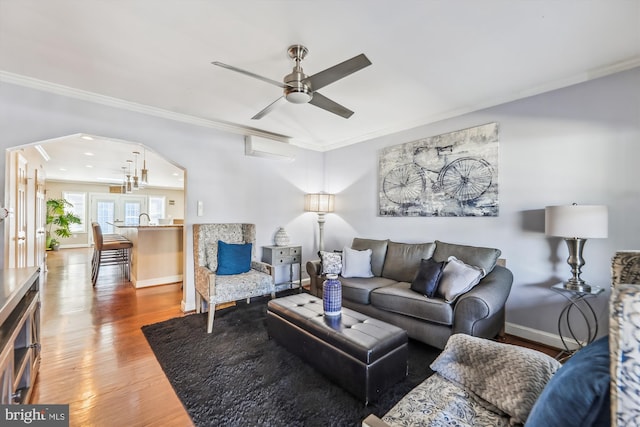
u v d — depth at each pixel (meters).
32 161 4.38
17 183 3.30
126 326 2.88
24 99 2.48
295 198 4.54
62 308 3.41
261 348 2.43
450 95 2.79
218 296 2.82
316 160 4.79
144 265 4.44
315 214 4.83
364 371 1.69
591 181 2.34
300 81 1.93
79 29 1.79
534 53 2.07
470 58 2.13
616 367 0.59
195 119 3.45
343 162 4.53
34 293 1.99
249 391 1.84
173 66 2.25
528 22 1.73
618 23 1.73
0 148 2.39
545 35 1.85
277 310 2.46
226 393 1.82
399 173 3.73
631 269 0.92
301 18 1.69
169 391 1.84
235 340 2.57
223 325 2.92
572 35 1.85
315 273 3.48
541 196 2.59
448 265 2.61
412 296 2.52
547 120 2.56
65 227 9.08
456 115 3.17
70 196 9.69
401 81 2.50
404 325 2.57
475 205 3.00
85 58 2.13
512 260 2.75
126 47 2.00
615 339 0.60
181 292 4.14
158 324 2.93
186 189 3.44
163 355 2.29
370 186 4.12
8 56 2.11
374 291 2.80
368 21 1.72
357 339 1.79
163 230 4.64
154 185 10.41
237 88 2.64
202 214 3.56
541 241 2.58
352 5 1.59
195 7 1.60
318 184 4.81
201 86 2.60
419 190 3.50
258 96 2.82
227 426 1.54
